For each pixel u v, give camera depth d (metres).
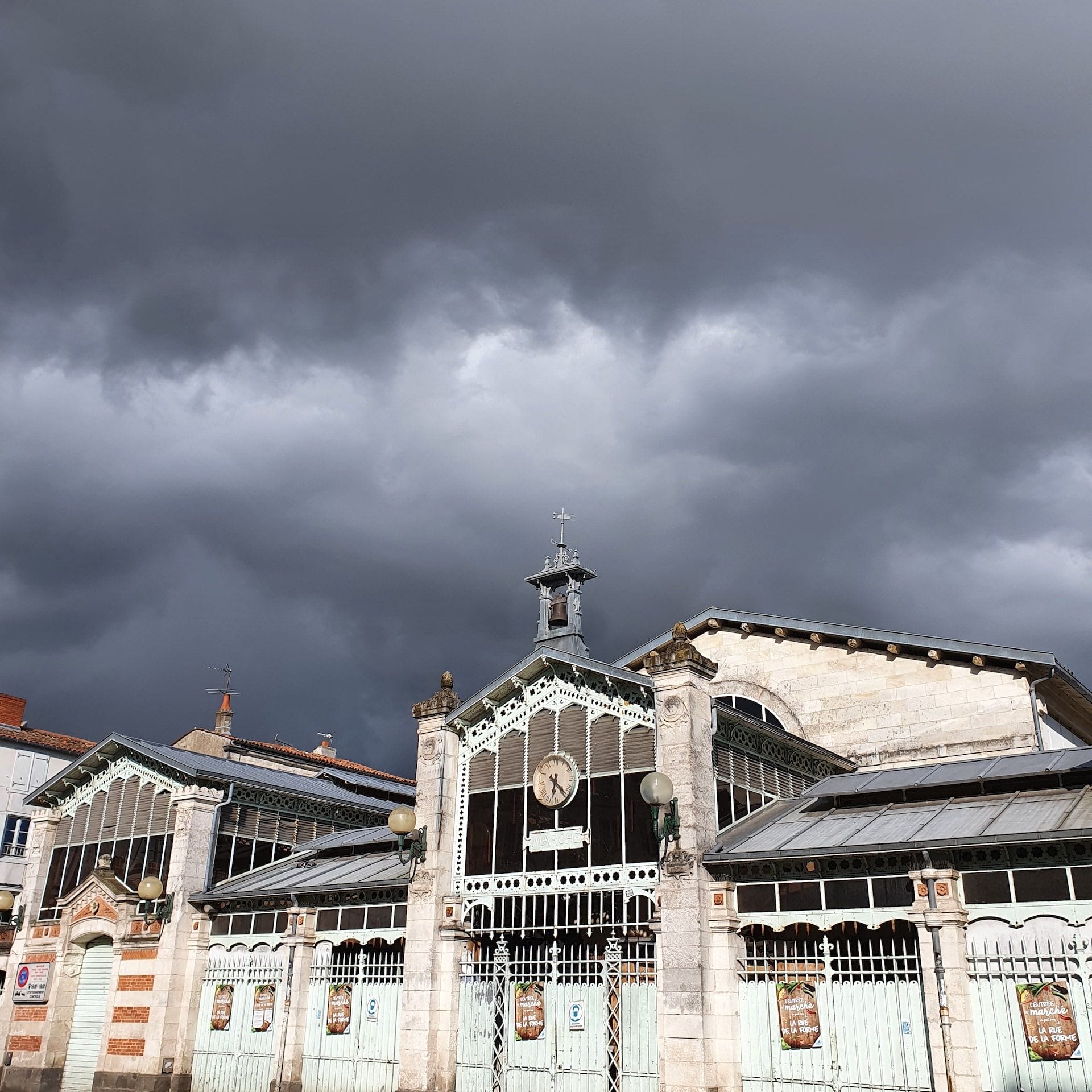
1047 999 15.00
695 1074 16.89
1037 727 23.98
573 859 20.00
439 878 21.59
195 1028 25.61
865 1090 16.06
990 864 16.02
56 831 31.80
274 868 28.11
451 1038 20.56
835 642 27.25
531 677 21.95
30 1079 27.69
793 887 17.64
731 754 20.47
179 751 29.62
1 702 42.94
